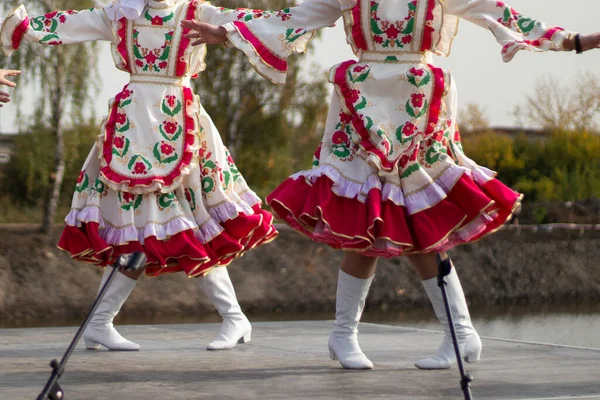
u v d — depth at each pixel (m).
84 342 5.97
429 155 4.64
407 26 4.67
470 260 25.73
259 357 5.30
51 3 21.22
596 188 31.12
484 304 23.98
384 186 4.57
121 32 5.47
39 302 21.12
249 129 29.11
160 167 5.36
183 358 5.23
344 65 4.78
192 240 5.33
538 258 26.27
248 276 23.52
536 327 16.50
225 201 5.49
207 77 28.86
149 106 5.43
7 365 4.89
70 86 23.00
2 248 22.50
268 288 23.25
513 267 25.75
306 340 6.21
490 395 4.02
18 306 20.89
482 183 4.67
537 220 29.39
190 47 5.46
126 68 5.50
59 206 26.36
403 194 4.59
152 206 5.33
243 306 22.41
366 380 4.42
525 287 25.30
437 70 4.71
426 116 4.66
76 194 5.40
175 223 5.32
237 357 5.30
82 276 22.28
